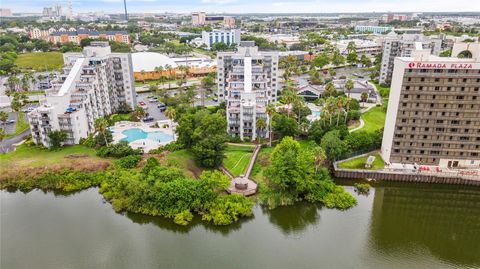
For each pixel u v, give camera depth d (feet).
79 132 505.25
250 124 514.68
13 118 629.10
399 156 438.81
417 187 416.87
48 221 349.20
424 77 397.19
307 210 366.43
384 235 336.29
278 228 342.23
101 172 422.82
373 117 614.75
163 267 287.89
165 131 562.25
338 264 292.40
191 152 463.83
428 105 408.46
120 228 338.13
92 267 287.69
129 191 371.15
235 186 389.19
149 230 336.49
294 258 299.17
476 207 391.86
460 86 395.75
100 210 366.43
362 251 310.24
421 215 375.25
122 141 472.85
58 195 398.62
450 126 414.21
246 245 316.60
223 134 444.96
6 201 386.32
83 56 618.44
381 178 426.10
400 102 411.54
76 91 538.06
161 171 386.93
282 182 368.89
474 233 346.74
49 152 475.72
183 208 349.00
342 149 441.68
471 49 436.76
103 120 480.23
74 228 337.72
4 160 448.24
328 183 392.68
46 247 310.65
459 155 426.92
